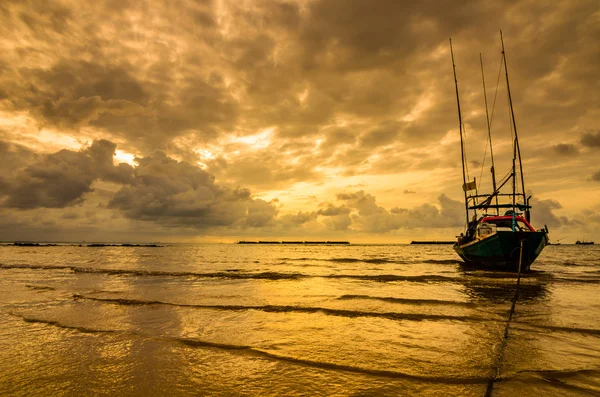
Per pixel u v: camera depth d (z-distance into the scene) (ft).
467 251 78.23
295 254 186.19
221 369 17.71
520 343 21.53
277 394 14.79
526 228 72.49
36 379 16.62
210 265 94.94
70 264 96.99
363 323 27.02
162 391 15.20
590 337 22.88
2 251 208.85
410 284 51.83
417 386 15.38
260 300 37.19
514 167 73.67
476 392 14.71
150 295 40.78
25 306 34.17
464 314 29.99
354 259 128.06
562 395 14.34
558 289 46.01
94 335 24.02
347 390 15.07
